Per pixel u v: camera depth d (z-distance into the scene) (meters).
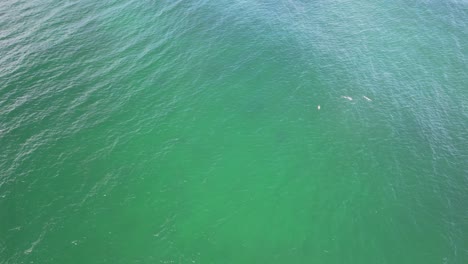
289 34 74.44
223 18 77.88
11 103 56.34
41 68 63.25
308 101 59.91
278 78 64.06
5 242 40.00
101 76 62.56
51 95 58.31
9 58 64.88
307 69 66.06
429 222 43.66
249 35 73.44
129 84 61.38
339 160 50.91
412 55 70.81
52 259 38.84
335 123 56.28
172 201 45.25
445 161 50.69
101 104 57.50
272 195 46.56
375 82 63.97
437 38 75.75
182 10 79.56
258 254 40.53
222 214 44.22
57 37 70.81
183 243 41.09
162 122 55.38
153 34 72.75
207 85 62.09
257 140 53.59
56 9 79.25
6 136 51.31
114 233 41.56
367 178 48.56
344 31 76.62
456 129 55.62
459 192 46.91
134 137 52.84
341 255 40.59
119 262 39.09
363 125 55.94
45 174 47.06
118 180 47.16
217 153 51.53
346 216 44.28
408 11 84.12
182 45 70.19
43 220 42.25
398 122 56.47
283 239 42.00
